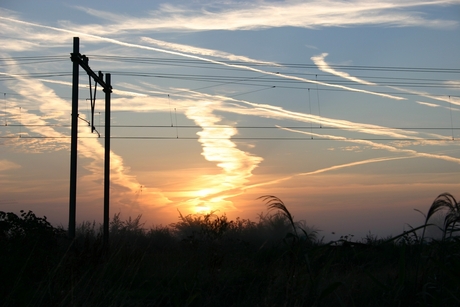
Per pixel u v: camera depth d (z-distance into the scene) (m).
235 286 9.55
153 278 10.59
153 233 22.53
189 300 8.65
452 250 6.71
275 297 7.78
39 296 8.25
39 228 11.74
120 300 8.62
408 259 7.44
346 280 8.26
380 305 7.21
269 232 20.34
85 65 19.61
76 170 18.91
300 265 7.76
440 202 6.64
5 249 9.42
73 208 18.58
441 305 6.47
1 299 8.05
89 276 9.88
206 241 15.92
